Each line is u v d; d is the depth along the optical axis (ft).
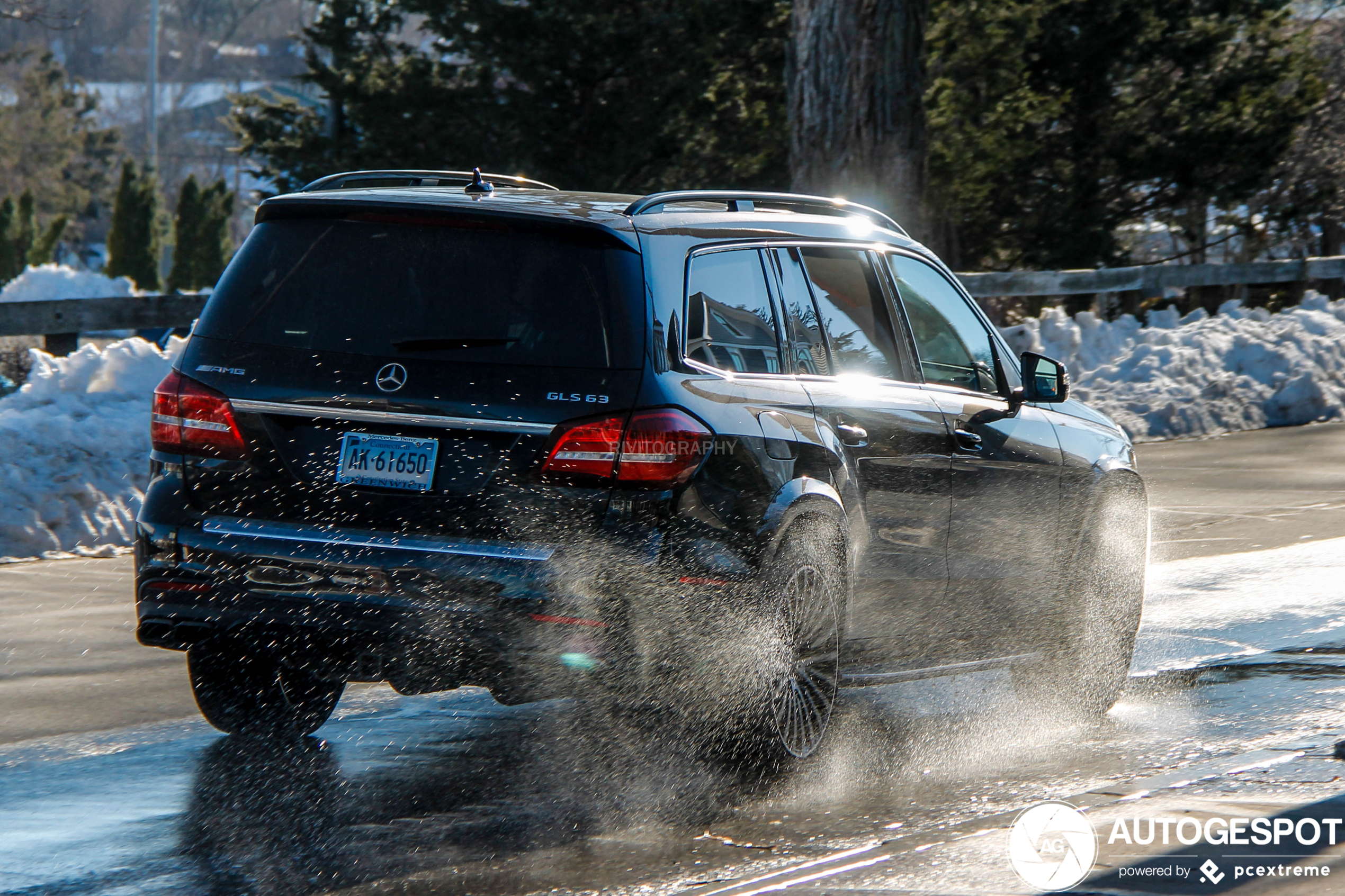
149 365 111.55
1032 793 52.01
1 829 46.85
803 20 175.22
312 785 51.49
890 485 56.24
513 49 223.71
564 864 44.16
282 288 51.31
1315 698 65.92
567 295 48.88
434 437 48.24
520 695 48.83
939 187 232.73
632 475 47.42
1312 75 289.74
